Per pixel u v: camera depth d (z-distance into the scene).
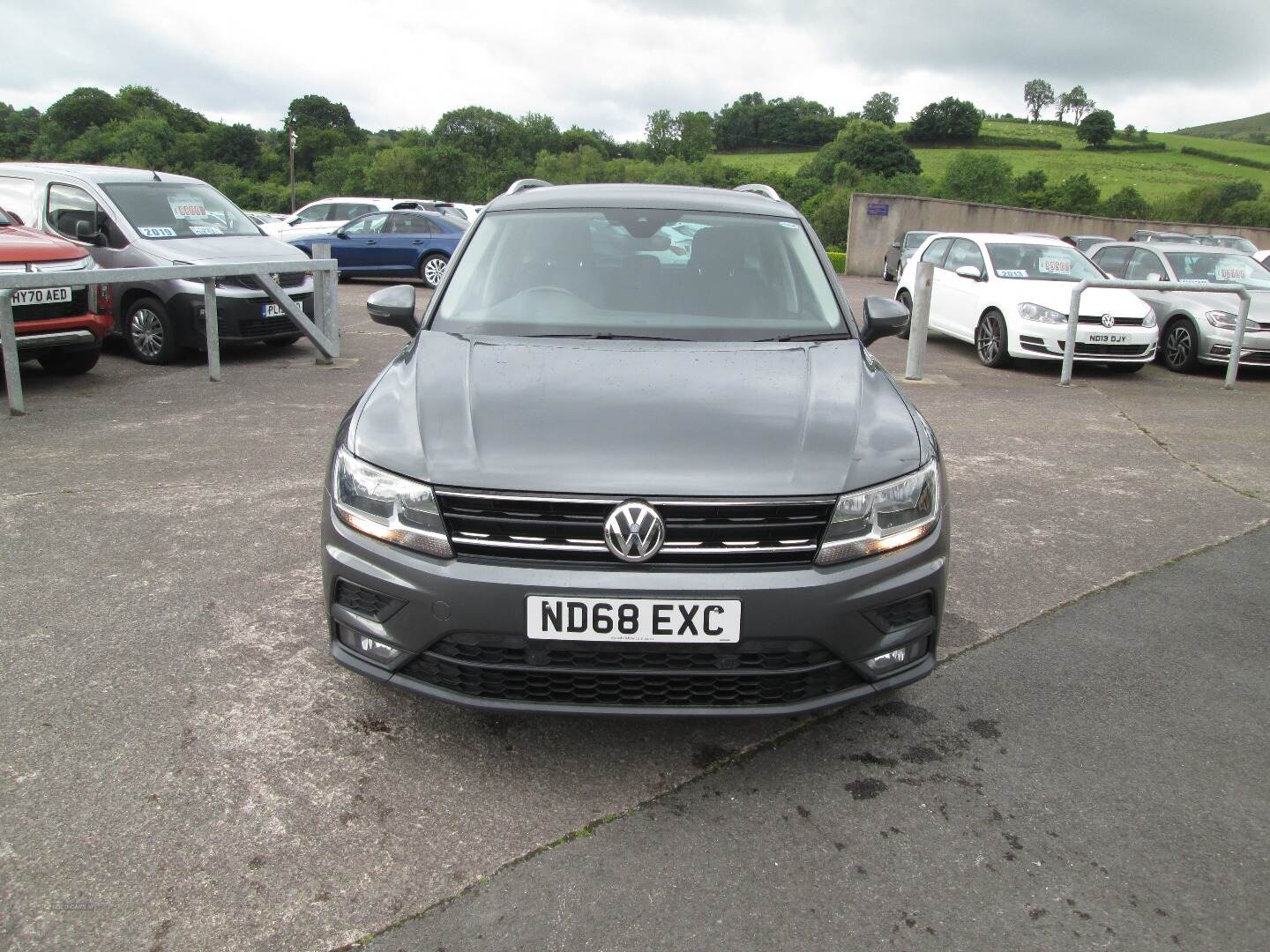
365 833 2.40
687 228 3.92
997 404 8.32
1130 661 3.46
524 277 3.65
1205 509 5.34
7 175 9.49
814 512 2.46
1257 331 10.02
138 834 2.37
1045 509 5.23
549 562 2.43
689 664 2.45
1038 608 3.90
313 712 2.95
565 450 2.52
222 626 3.50
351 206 20.80
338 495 2.67
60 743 2.73
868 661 2.55
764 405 2.78
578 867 2.29
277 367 8.91
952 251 12.01
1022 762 2.80
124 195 9.14
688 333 3.37
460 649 2.50
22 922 2.07
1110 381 9.96
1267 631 3.74
